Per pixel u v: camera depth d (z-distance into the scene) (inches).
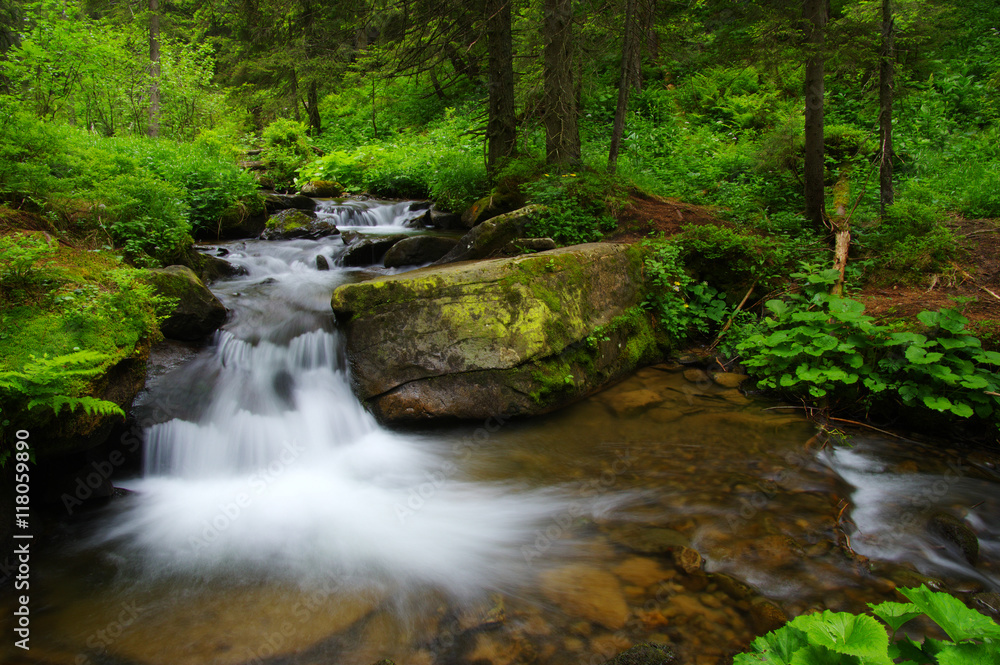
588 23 443.8
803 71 558.9
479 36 439.2
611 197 350.3
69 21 430.3
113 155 325.1
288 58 695.7
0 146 253.8
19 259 168.2
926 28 303.7
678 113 584.4
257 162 655.1
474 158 532.1
